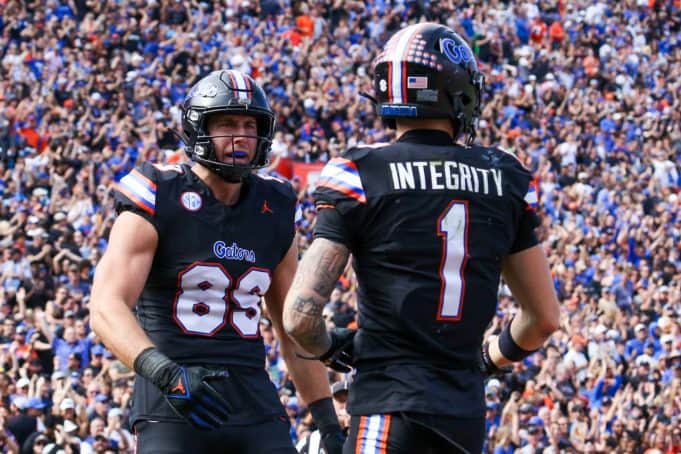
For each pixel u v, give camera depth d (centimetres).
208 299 1244
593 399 4088
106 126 5550
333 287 1038
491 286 1055
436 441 1027
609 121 7112
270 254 1284
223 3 7075
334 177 1037
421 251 1028
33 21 6247
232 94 1236
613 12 8088
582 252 5369
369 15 7494
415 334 1026
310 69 6819
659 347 4503
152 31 6500
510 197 1067
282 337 1330
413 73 1053
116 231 1222
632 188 6512
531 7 7862
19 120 5403
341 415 1452
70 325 3566
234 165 1234
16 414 3122
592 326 4472
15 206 4656
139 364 1146
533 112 7131
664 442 3747
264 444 1238
